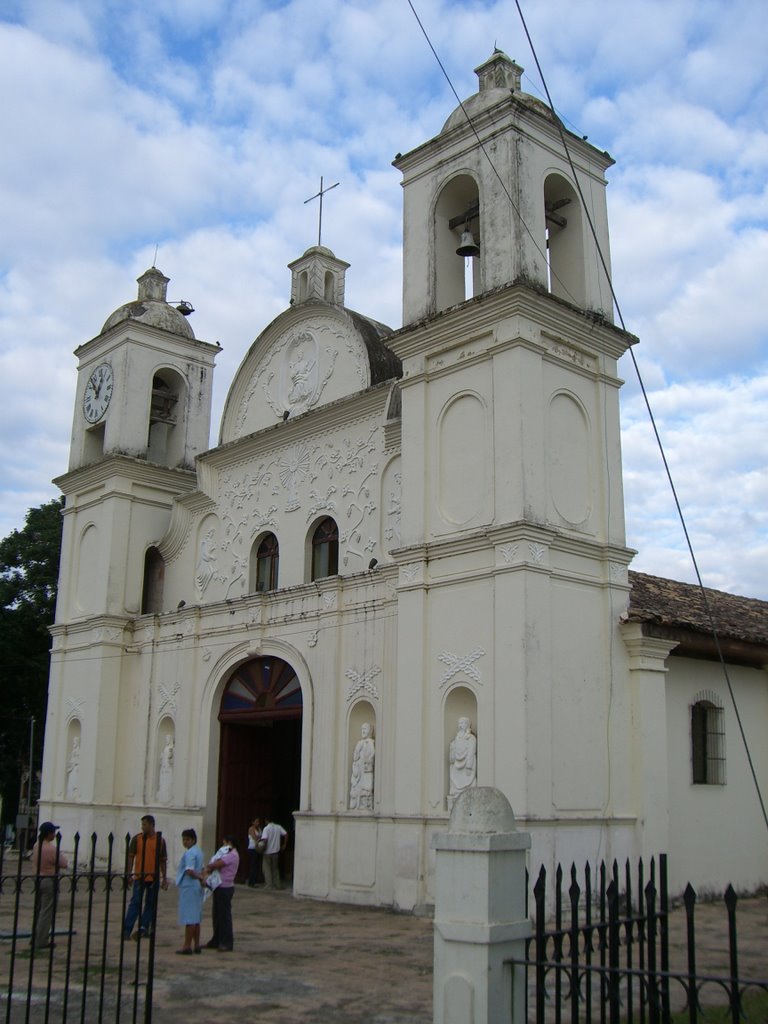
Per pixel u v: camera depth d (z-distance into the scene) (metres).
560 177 18.97
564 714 16.11
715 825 19.09
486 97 18.91
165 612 25.06
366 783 18.27
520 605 15.82
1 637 36.00
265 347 24.58
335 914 16.42
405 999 9.94
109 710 24.88
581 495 17.66
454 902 6.30
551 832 15.30
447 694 16.66
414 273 19.39
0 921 15.05
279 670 21.19
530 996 9.46
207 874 12.93
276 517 23.00
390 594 18.66
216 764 22.20
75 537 27.73
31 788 43.41
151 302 29.06
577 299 19.00
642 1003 6.33
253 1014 9.34
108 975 11.07
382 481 20.50
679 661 19.22
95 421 28.16
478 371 17.55
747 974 11.11
